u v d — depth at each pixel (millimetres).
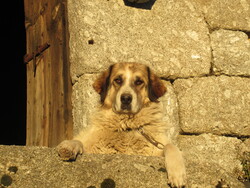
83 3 3439
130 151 2975
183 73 3537
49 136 3662
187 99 3508
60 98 3574
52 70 3672
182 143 3475
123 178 2680
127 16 3508
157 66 3496
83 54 3391
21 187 2625
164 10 3592
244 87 3576
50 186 2637
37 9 3900
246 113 3537
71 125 3488
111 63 3418
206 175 2736
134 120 3023
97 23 3439
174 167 2691
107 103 3111
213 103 3516
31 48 3965
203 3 3689
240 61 3623
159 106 3160
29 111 3936
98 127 3037
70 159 2672
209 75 3584
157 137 3020
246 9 3748
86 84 3359
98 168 2682
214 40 3643
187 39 3590
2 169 2629
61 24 3592
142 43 3498
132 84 3096
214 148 3467
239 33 3686
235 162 3467
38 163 2656
